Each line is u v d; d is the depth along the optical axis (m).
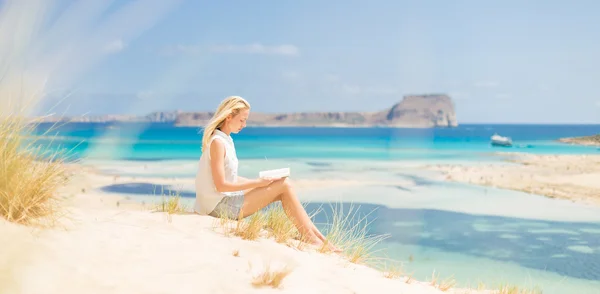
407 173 17.14
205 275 2.59
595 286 4.73
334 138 72.19
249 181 3.94
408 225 7.80
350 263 3.65
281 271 2.87
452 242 6.61
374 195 11.51
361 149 37.09
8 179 2.55
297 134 103.25
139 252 2.72
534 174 16.70
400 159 25.03
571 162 21.78
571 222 8.41
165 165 18.88
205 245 3.12
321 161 23.25
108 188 10.52
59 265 2.20
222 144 4.01
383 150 35.38
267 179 3.96
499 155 28.52
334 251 3.90
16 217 2.56
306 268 3.12
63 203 3.04
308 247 3.80
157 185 12.16
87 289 2.10
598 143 47.12
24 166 2.67
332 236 4.18
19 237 2.31
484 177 15.77
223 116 4.02
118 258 2.55
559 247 6.50
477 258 5.80
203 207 4.11
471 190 12.61
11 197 2.55
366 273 3.43
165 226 3.46
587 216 9.02
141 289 2.27
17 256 2.07
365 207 9.63
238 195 4.08
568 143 50.16
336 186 13.23
